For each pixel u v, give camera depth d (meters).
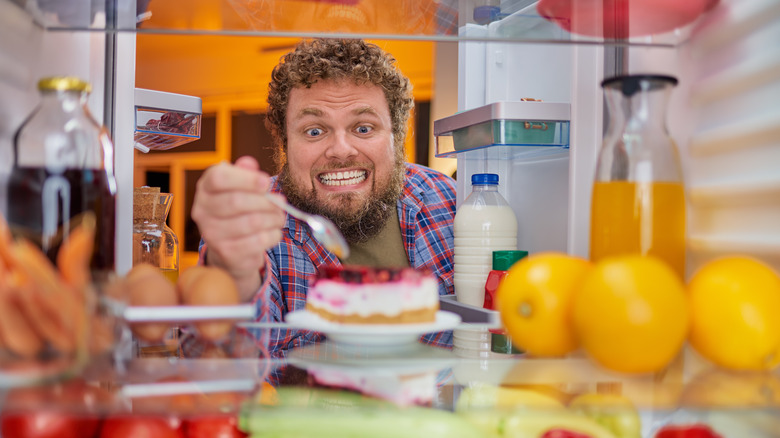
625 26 0.72
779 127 0.56
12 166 0.55
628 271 0.51
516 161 1.36
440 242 1.68
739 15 0.61
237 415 0.49
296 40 3.33
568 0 0.65
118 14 0.71
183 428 0.55
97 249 0.56
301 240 1.60
